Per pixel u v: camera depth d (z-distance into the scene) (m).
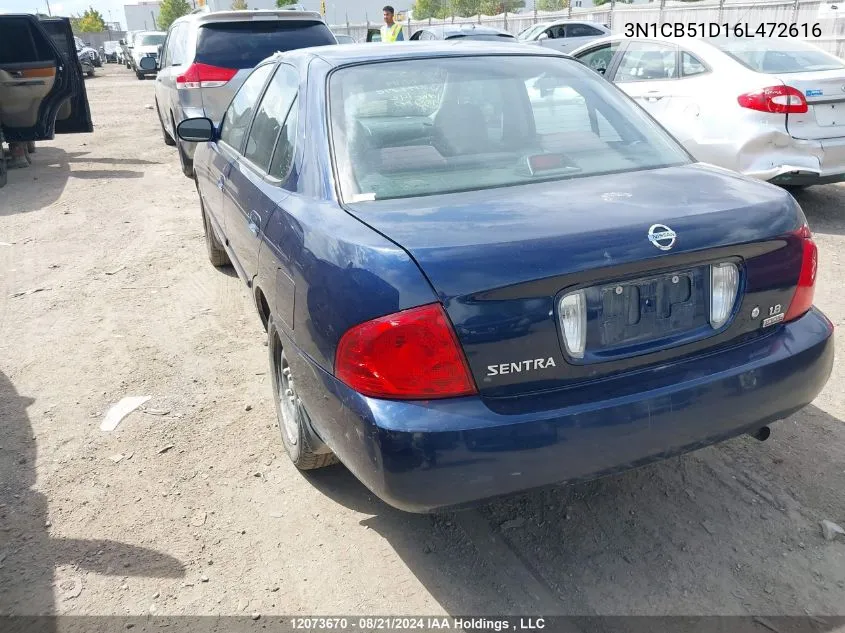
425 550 2.75
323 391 2.34
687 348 2.34
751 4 17.83
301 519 2.94
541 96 3.15
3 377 4.25
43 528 2.93
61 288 5.67
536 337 2.12
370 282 2.12
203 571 2.68
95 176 9.77
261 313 3.60
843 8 16.06
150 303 5.29
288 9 8.86
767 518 2.80
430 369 2.07
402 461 2.09
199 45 8.24
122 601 2.55
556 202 2.40
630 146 3.02
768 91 5.88
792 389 2.49
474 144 2.87
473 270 2.06
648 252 2.17
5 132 9.76
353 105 2.92
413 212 2.38
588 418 2.17
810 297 2.60
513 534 2.81
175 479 3.23
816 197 7.16
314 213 2.57
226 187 4.02
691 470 3.12
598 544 2.73
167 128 10.90
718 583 2.52
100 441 3.54
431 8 53.53
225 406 3.84
